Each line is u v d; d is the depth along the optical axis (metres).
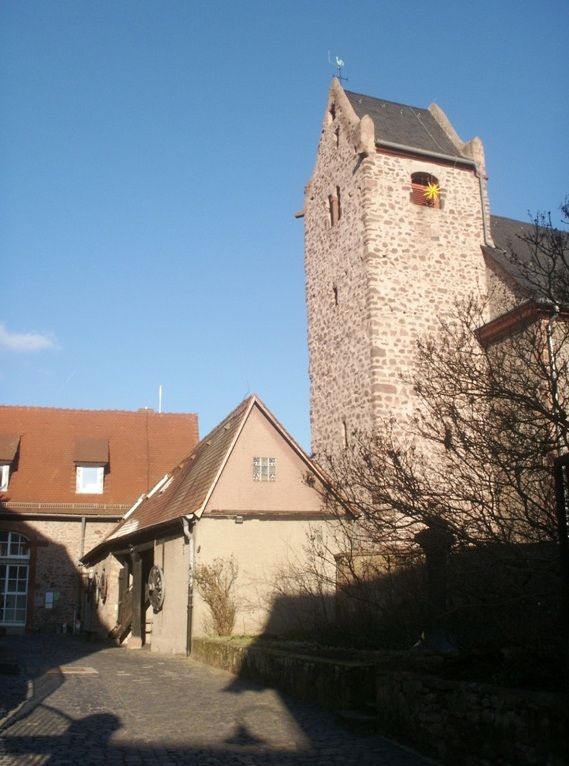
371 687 9.61
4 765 7.05
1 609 30.62
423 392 14.64
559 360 12.45
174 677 13.20
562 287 10.77
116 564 26.08
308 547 18.77
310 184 26.12
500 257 22.61
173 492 22.17
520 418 9.73
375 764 7.67
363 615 13.67
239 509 18.83
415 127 25.08
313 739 8.59
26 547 31.34
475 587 8.71
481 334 15.45
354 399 21.98
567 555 6.52
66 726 8.87
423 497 11.30
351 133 23.62
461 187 23.70
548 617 7.67
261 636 16.12
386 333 21.53
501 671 7.73
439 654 9.16
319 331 24.38
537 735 6.57
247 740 8.46
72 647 21.78
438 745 7.84
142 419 35.94
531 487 9.45
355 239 22.81
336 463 20.48
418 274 22.36
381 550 14.12
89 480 32.62
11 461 32.00
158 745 8.14
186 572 18.31
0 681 12.38
